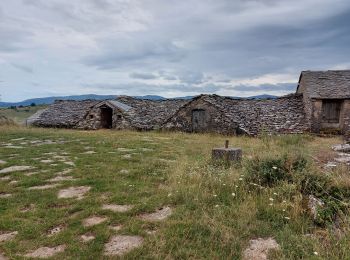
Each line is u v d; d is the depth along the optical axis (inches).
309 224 238.1
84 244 206.2
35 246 206.2
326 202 266.1
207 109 1103.0
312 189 291.3
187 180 338.6
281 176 314.5
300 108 1129.4
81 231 224.7
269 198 272.4
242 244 206.2
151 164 446.9
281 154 353.7
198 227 227.6
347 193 281.6
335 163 450.3
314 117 1028.5
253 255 197.2
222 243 206.2
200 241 207.6
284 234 218.4
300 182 295.0
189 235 217.6
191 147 658.8
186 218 242.8
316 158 502.9
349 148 607.8
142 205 272.7
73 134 962.1
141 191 314.8
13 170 419.2
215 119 1086.4
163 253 194.2
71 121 1437.0
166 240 209.5
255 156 364.5
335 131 1024.2
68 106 1610.5
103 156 525.0
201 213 253.0
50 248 205.8
